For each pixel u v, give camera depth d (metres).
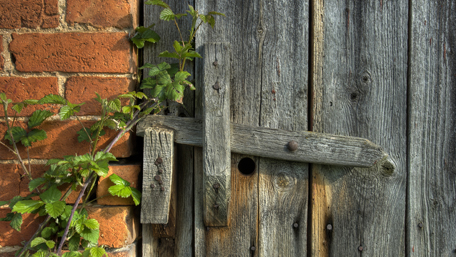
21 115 1.46
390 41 1.50
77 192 1.46
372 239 1.51
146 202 1.46
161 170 1.46
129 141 1.48
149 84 1.47
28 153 1.46
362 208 1.51
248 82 1.50
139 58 1.51
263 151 1.48
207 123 1.47
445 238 1.50
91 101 1.46
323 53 1.50
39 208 1.44
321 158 1.48
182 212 1.51
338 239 1.51
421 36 1.50
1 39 1.46
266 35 1.50
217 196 1.47
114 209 1.46
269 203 1.51
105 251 1.44
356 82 1.50
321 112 1.50
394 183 1.50
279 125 1.50
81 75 1.47
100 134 1.46
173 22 1.51
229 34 1.50
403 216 1.50
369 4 1.50
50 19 1.46
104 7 1.47
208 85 1.47
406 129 1.50
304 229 1.51
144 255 1.50
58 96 1.41
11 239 1.46
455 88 1.50
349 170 1.51
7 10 1.46
